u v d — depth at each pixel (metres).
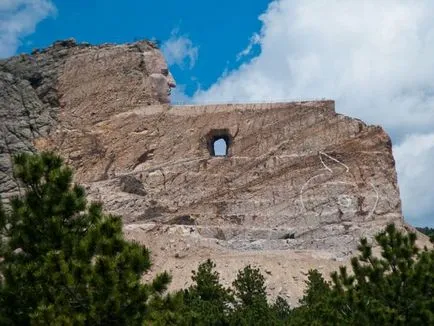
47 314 30.16
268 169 110.50
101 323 31.77
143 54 124.62
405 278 41.59
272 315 64.56
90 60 124.38
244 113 114.94
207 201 109.88
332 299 43.69
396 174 108.25
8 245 33.53
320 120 112.00
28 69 126.38
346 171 108.06
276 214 106.81
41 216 33.75
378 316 40.00
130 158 116.12
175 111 118.00
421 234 93.62
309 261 94.81
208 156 114.38
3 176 114.19
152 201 109.69
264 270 92.00
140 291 31.84
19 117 121.81
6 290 31.81
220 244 102.25
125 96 121.56
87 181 115.19
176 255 97.00
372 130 110.25
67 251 32.84
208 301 71.44
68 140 118.62
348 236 101.88
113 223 33.38
